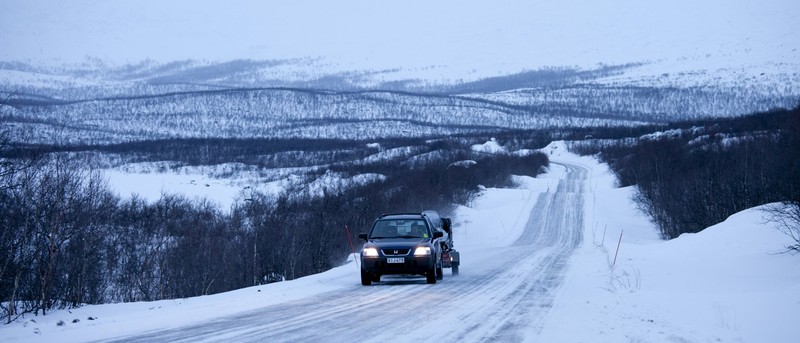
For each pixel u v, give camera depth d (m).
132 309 19.83
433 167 131.62
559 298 21.25
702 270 30.41
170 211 67.69
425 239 26.84
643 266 34.94
